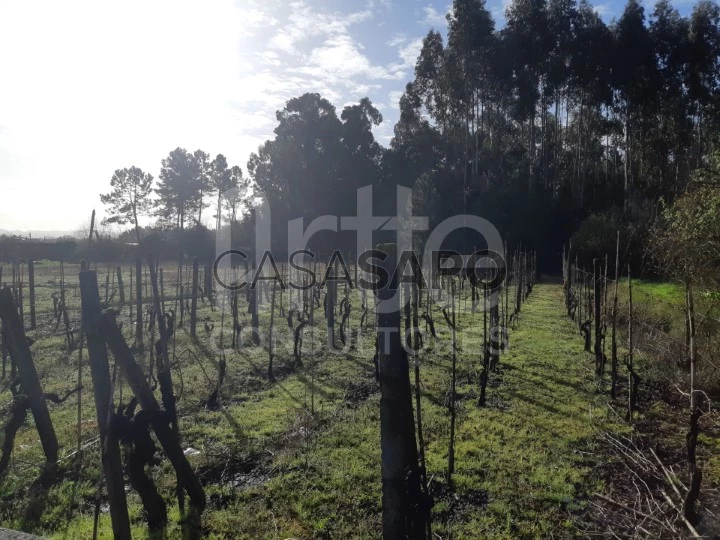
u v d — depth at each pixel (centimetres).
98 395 405
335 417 738
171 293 2106
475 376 936
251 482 557
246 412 767
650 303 1220
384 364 351
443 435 661
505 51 3161
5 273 2688
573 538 445
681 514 402
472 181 3328
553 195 3428
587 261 2444
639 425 695
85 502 525
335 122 3662
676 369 853
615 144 3859
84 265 555
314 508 494
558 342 1230
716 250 754
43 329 1412
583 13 3375
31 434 691
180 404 798
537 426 694
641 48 3209
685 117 3425
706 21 3306
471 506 499
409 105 3628
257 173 3822
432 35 3416
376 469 566
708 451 609
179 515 480
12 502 521
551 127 3922
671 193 2691
